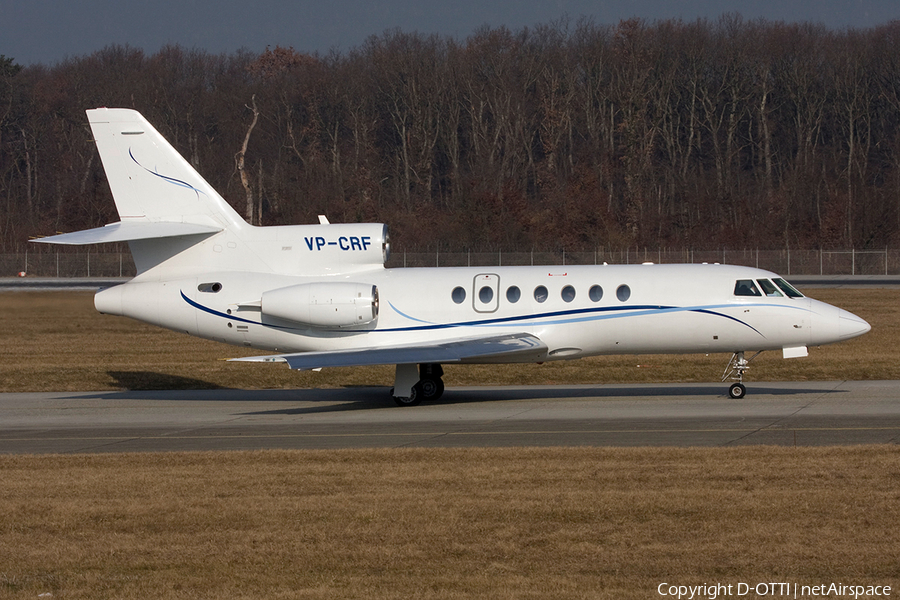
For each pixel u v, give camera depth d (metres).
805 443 58.38
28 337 142.88
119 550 38.38
